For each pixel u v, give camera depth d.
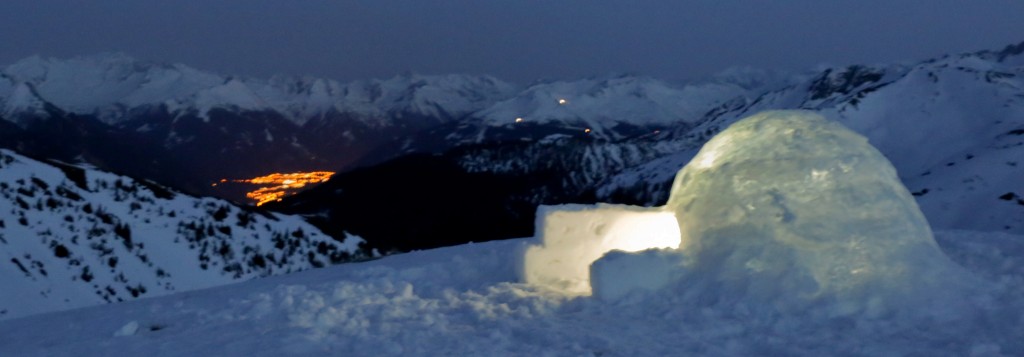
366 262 12.48
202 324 7.46
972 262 8.56
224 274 19.95
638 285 7.64
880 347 5.89
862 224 7.41
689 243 7.94
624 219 8.80
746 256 7.40
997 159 40.44
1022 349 5.71
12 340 7.68
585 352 5.98
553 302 7.70
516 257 9.09
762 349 6.09
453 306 7.73
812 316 6.75
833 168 7.84
